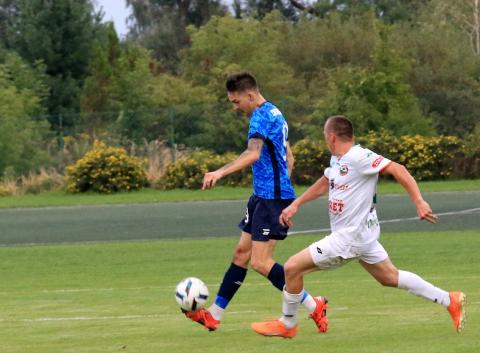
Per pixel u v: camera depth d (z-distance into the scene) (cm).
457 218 6450
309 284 3844
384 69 10006
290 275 2447
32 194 9769
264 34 15750
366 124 9825
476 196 7981
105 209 8019
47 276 4509
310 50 15562
